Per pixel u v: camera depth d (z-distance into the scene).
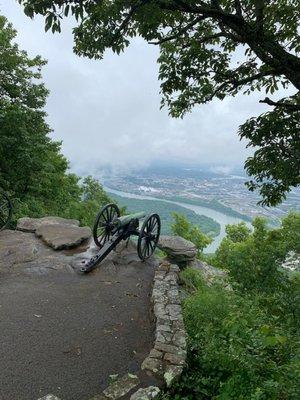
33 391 3.67
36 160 17.31
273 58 4.64
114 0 4.67
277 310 8.12
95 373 4.02
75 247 8.05
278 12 4.96
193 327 4.85
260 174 5.75
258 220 12.59
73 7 3.78
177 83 6.56
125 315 5.38
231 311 4.57
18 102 17.44
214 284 6.18
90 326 4.96
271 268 10.64
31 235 8.77
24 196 18.80
